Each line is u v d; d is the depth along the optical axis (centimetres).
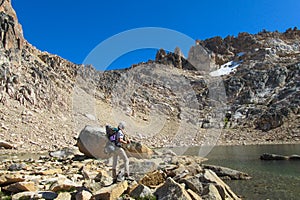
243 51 12281
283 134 4141
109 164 1109
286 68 7388
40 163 1159
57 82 4494
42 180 709
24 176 732
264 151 2406
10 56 3875
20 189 621
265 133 4484
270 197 850
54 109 3556
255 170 1345
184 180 736
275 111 5088
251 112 5731
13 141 2211
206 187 695
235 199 781
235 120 5500
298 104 5131
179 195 591
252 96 6606
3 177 669
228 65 10912
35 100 3378
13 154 1838
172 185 619
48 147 2259
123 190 625
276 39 12294
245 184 1031
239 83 7350
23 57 4303
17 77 3412
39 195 578
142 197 600
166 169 934
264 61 8975
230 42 13225
